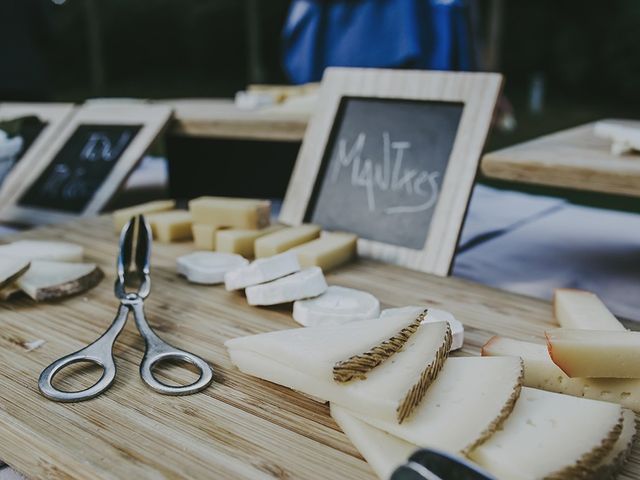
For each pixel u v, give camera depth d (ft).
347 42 6.81
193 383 2.27
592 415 1.90
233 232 3.74
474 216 5.28
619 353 2.13
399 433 1.86
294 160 5.67
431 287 3.30
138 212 4.20
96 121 5.58
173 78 35.42
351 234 3.83
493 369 2.09
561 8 28.63
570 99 26.89
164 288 3.27
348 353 2.09
